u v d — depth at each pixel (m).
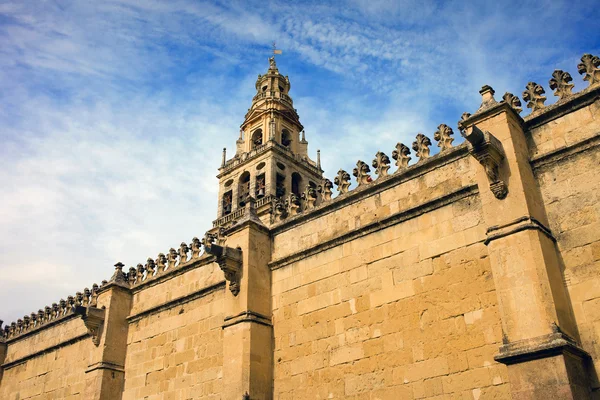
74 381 30.17
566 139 17.33
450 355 17.19
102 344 27.36
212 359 23.83
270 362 21.42
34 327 35.22
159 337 26.56
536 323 14.62
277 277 22.86
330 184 23.75
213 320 24.58
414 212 19.55
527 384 14.19
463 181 18.89
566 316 15.02
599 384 14.50
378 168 21.83
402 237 19.62
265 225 23.98
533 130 18.11
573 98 17.41
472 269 17.62
